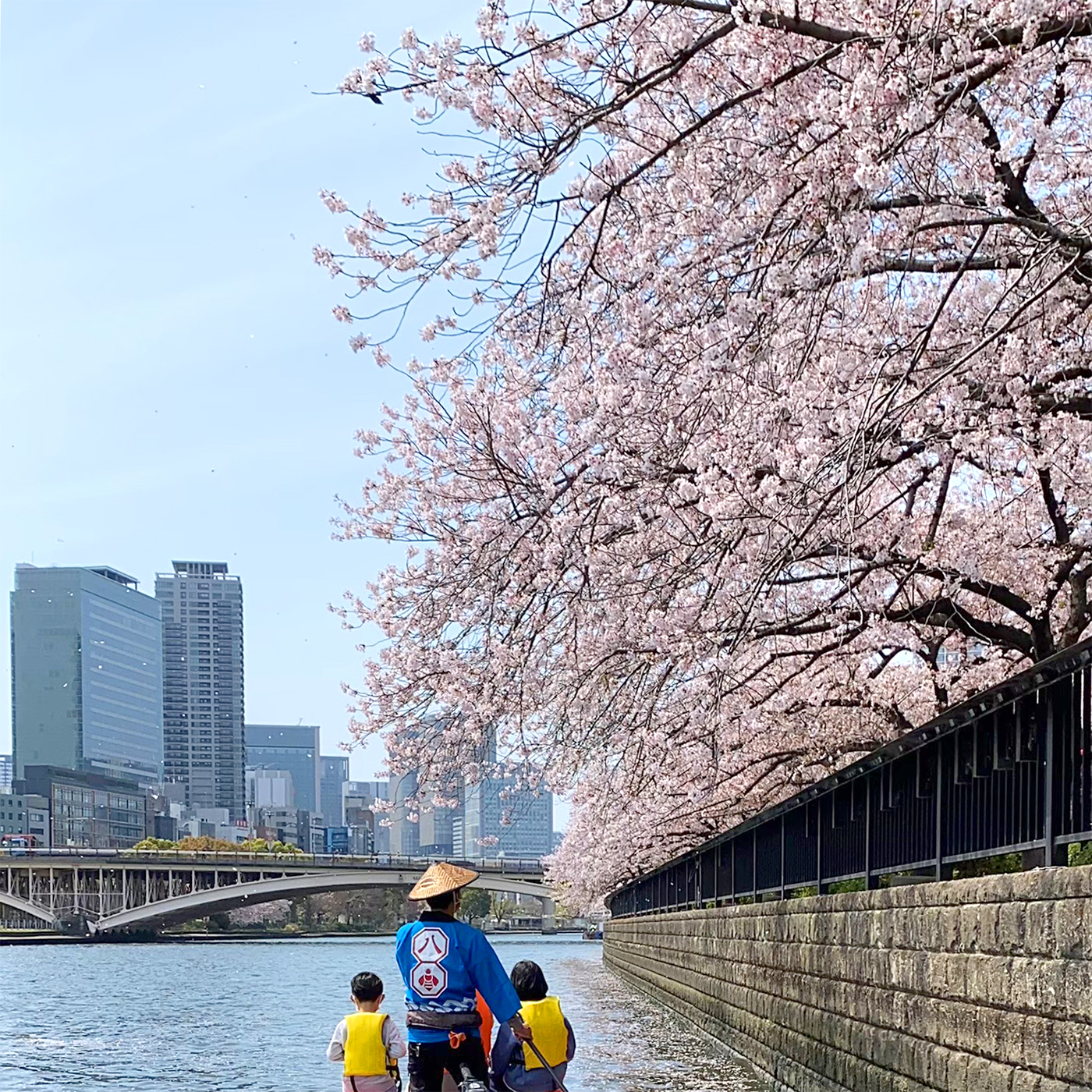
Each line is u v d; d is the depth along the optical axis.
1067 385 12.15
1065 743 8.84
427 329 13.93
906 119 8.99
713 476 12.36
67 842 181.75
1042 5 8.44
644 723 16.05
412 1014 9.02
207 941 131.75
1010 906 8.61
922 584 15.86
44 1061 28.48
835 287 11.52
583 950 95.25
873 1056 11.77
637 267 11.73
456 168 10.94
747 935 19.08
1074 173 12.19
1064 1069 7.70
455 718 16.55
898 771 12.81
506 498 14.88
